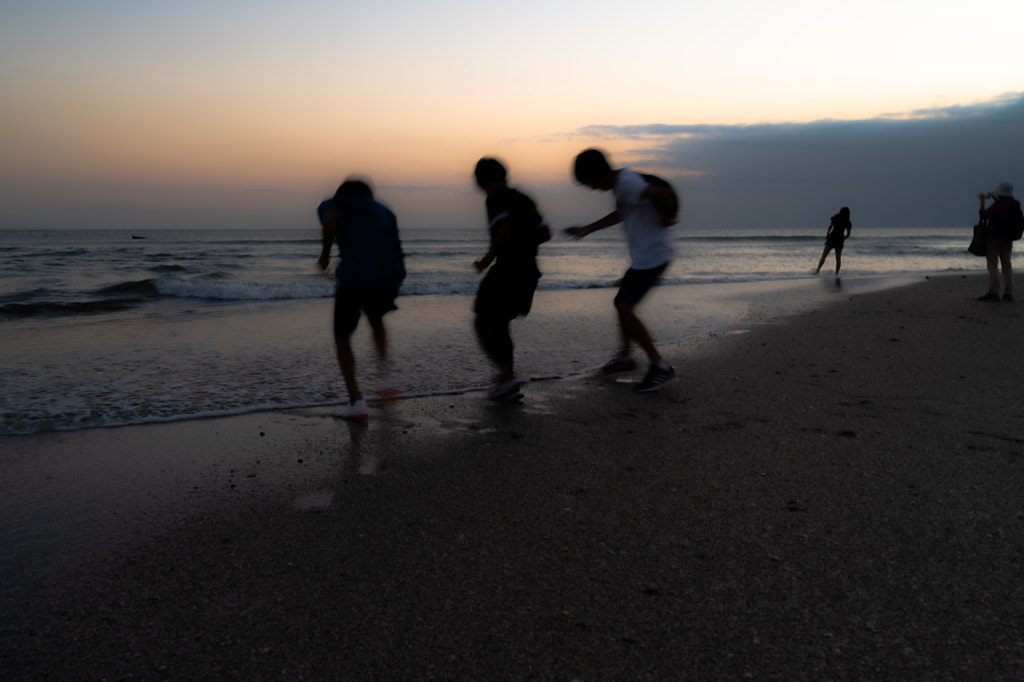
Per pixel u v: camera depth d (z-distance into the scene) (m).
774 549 2.36
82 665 1.76
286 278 17.66
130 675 1.72
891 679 1.64
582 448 3.53
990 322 7.72
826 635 1.84
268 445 3.63
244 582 2.20
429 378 5.18
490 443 3.64
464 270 21.81
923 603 1.99
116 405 4.35
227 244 48.50
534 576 2.20
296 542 2.49
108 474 3.21
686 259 28.06
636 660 1.75
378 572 2.25
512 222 4.36
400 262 4.48
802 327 7.65
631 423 3.98
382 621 1.96
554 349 6.45
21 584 2.20
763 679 1.66
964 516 2.60
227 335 7.17
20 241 59.97
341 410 4.32
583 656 1.77
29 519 2.71
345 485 3.06
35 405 4.34
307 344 6.63
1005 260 9.73
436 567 2.28
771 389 4.74
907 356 5.81
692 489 2.94
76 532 2.59
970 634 1.82
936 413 4.07
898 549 2.34
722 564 2.26
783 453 3.39
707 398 4.53
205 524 2.66
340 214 4.22
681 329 7.65
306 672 1.72
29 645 1.85
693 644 1.81
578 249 39.62
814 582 2.13
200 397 4.58
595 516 2.67
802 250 37.38
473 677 1.69
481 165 4.45
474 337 7.07
